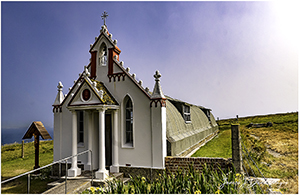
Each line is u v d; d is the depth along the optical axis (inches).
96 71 566.3
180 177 334.6
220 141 1027.9
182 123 721.0
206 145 928.3
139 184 319.9
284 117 1604.3
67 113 579.8
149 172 482.6
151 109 494.0
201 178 319.3
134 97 516.4
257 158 536.1
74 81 589.0
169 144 504.1
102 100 466.9
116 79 540.4
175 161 471.5
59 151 574.9
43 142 1332.4
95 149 545.0
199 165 447.8
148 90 503.5
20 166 733.9
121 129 520.4
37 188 483.5
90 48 577.6
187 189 295.6
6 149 1105.4
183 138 626.5
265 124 1342.3
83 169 546.6
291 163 491.8
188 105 853.2
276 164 494.0
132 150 506.3
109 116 570.9
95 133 549.0
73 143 504.1
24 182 531.8
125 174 502.3
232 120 2679.6
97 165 543.8
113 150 515.2
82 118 588.1
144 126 500.4
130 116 535.5
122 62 539.8
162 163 473.7
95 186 442.3
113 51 555.8
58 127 583.8
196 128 940.6
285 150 625.3
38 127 611.2
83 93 490.9
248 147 674.2
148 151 491.2
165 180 324.8
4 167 725.3
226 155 659.4
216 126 1636.3
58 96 597.6
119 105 528.1
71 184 423.8
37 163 608.7
